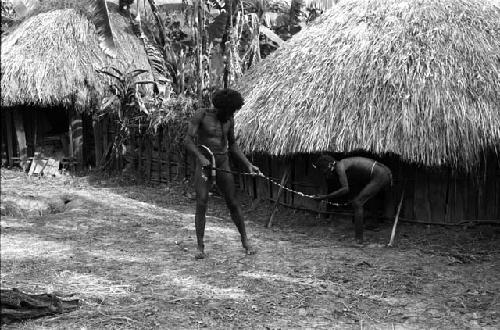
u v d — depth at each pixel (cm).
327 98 777
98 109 1287
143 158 1200
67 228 800
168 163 1133
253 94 906
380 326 432
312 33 929
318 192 838
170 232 774
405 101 722
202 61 1308
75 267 593
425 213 760
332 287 524
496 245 681
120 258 633
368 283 536
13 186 1158
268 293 505
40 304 448
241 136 860
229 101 623
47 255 648
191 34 1375
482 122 698
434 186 755
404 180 761
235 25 1327
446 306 476
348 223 796
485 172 733
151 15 1599
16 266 599
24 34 1338
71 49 1302
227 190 639
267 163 925
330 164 715
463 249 670
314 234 764
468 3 861
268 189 929
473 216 750
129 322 434
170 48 1423
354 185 779
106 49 1275
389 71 757
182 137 1089
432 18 821
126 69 1262
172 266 597
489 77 736
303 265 599
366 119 732
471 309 468
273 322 438
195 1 1246
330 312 461
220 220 866
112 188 1134
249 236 751
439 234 730
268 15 1580
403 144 701
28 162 1342
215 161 632
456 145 693
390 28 825
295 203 877
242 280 543
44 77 1248
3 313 429
